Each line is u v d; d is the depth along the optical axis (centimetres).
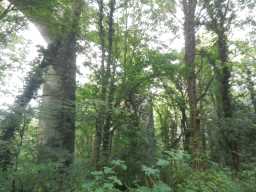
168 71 1517
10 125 678
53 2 1174
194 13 1639
